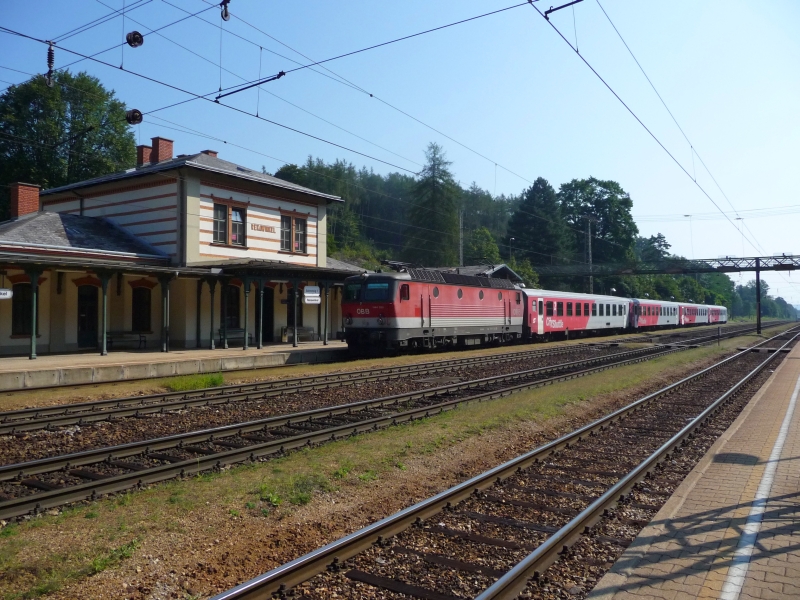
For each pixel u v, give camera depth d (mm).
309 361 24672
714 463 8922
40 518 6785
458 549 6086
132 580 5266
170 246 26391
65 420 12133
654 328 59188
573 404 14195
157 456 9695
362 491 7848
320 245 32531
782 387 17172
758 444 10031
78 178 45531
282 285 30562
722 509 6789
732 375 21844
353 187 100500
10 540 5996
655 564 5363
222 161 30125
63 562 5484
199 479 8195
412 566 5676
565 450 10359
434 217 67000
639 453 10203
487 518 6898
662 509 6812
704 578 5062
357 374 19656
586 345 35688
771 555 5520
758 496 7215
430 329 27219
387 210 110500
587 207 81812
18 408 13523
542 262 74625
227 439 10977
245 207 28516
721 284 139000
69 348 23797
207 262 25406
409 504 7656
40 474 8742
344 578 5395
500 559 5875
